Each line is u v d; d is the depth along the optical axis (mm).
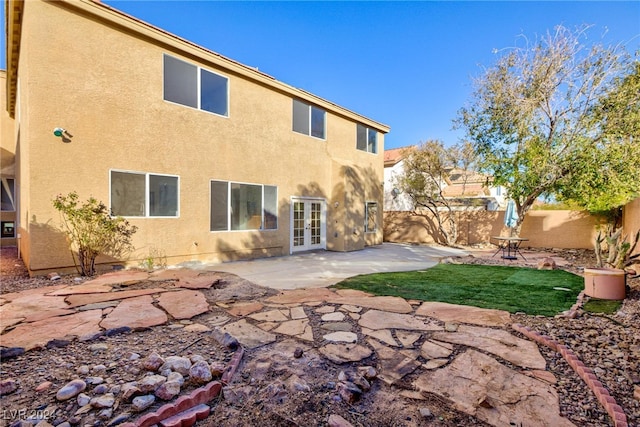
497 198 25141
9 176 13039
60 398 2488
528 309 5148
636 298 5742
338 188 13906
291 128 12461
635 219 9281
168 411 2387
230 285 6762
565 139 10562
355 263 10312
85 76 7453
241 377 3012
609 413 2545
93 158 7559
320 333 4102
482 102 12156
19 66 9531
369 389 2869
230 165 10383
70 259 7281
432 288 6680
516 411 2578
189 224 9328
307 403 2639
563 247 14156
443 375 3109
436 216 17016
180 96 9172
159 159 8695
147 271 7723
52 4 6996
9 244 13195
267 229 11586
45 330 3840
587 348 3676
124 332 3953
